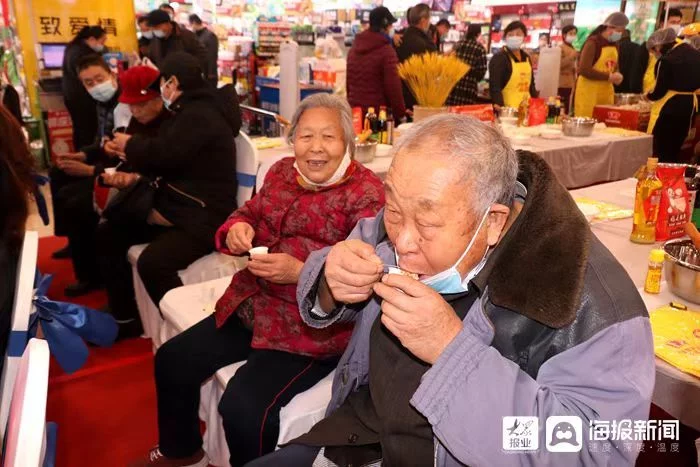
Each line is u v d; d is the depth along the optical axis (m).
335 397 1.26
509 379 0.87
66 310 1.41
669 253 1.48
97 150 3.30
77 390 2.36
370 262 1.03
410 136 0.94
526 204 0.97
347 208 1.56
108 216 2.55
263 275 1.48
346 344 1.51
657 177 1.78
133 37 5.84
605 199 2.34
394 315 0.90
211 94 2.51
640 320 0.89
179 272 2.48
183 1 7.25
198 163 2.50
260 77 6.45
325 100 1.58
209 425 1.80
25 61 5.45
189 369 1.65
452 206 0.89
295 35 7.41
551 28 6.89
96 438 2.07
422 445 1.02
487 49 7.43
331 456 1.16
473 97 4.76
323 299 1.25
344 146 1.57
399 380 1.05
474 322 0.94
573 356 0.89
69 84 4.51
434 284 0.99
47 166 5.58
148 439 2.08
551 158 3.17
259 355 1.56
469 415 0.86
